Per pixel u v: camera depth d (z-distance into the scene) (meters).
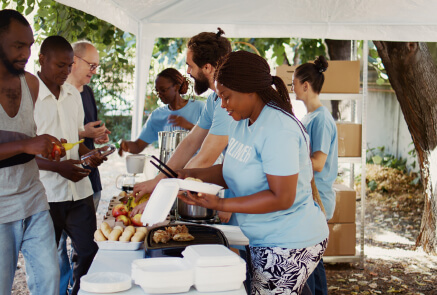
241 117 2.04
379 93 8.90
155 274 1.62
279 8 4.10
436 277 4.49
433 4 3.88
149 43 4.45
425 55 4.98
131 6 3.98
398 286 4.27
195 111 4.20
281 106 2.00
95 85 10.15
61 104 3.15
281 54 6.29
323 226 2.14
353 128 4.58
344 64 4.54
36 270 2.41
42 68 3.05
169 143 3.37
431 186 5.18
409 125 5.21
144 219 2.03
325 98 4.54
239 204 1.94
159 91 4.13
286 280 2.05
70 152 3.20
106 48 5.32
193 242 2.10
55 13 4.88
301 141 1.98
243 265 1.71
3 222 2.23
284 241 2.03
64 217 3.15
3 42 2.14
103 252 2.14
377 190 7.93
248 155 2.01
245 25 4.46
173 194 1.96
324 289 3.24
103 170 9.61
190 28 4.44
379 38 4.43
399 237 5.86
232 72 1.94
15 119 2.24
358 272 4.61
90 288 1.64
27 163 2.32
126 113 10.47
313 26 4.45
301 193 2.07
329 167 3.63
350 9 4.07
